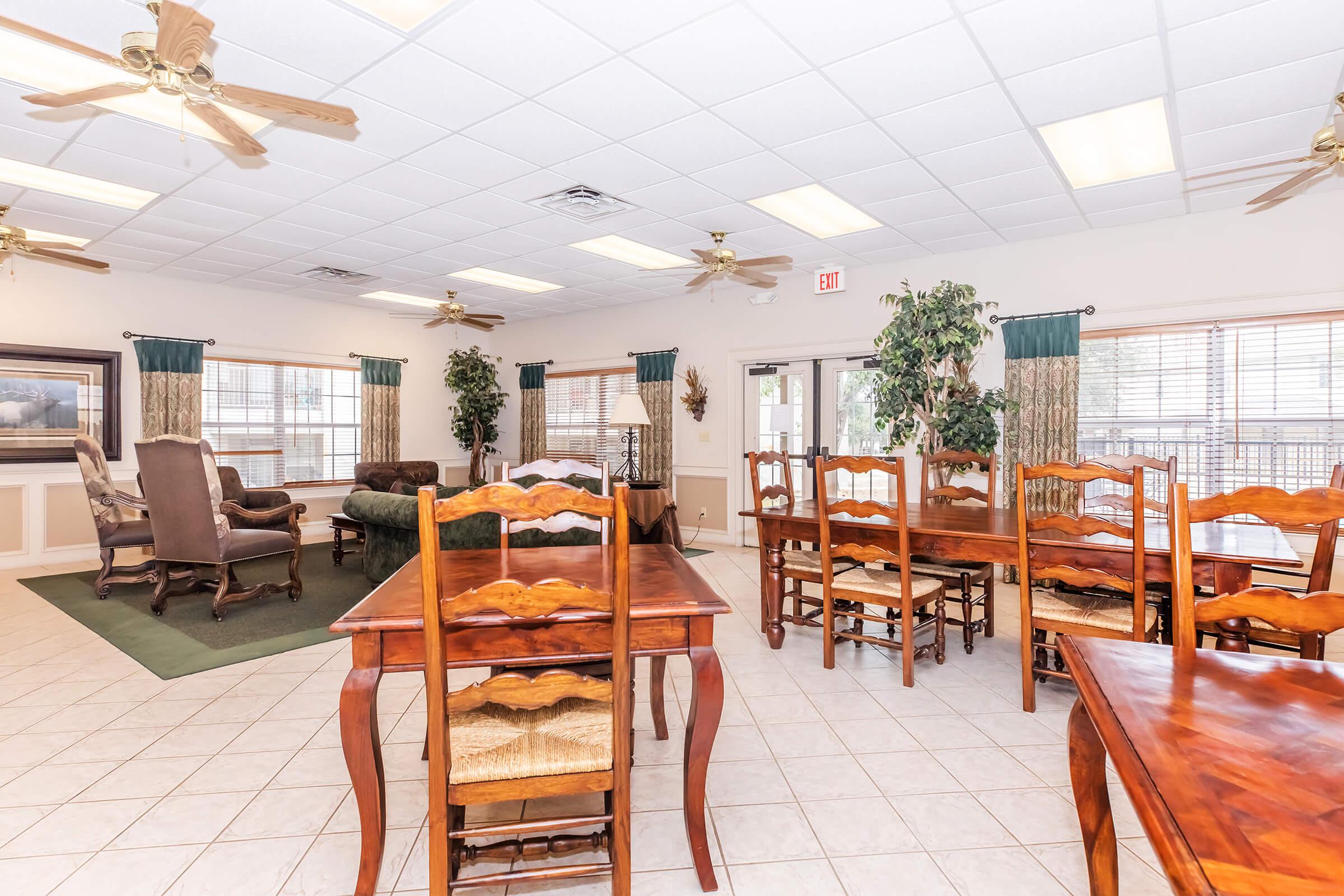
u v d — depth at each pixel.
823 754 2.43
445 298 7.51
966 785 2.21
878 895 1.68
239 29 2.53
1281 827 0.75
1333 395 4.23
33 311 5.78
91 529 6.16
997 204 4.45
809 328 6.43
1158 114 3.29
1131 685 1.17
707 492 7.22
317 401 7.68
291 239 5.26
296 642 3.77
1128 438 4.93
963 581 3.53
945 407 4.48
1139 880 1.72
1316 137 2.86
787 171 3.92
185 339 6.58
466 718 1.67
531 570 2.03
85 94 2.38
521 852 1.57
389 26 2.52
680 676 3.26
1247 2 2.38
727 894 1.68
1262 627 2.61
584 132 3.41
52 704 2.90
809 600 3.85
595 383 8.24
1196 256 4.61
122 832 1.95
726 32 2.57
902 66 2.81
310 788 2.21
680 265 6.15
